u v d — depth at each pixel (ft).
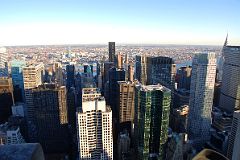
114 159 510.58
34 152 39.14
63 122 553.23
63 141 559.79
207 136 614.34
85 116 367.66
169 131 549.95
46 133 551.59
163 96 424.05
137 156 478.18
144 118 442.09
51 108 538.47
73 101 649.61
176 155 411.75
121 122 599.57
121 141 487.61
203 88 601.62
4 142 460.96
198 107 617.62
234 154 250.37
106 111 375.25
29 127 587.68
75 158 515.50
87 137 378.53
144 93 428.15
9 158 37.32
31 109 589.73
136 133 483.92
